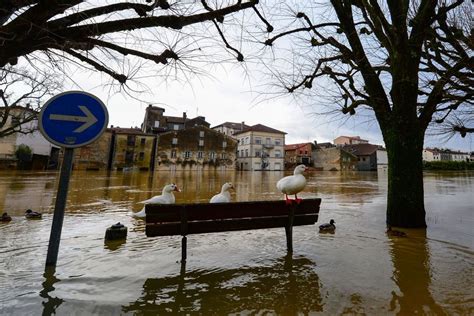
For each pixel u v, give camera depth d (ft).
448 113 25.49
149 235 11.78
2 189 44.45
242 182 78.48
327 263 12.71
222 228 12.84
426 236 17.57
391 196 20.77
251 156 234.58
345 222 22.06
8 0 6.64
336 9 20.85
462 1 19.06
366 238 17.12
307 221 14.71
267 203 13.35
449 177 104.83
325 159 253.44
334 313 8.36
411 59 20.43
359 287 10.17
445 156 334.24
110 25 8.02
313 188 58.54
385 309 8.57
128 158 181.37
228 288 10.12
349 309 8.58
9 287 9.98
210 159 198.59
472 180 83.61
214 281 10.74
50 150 147.54
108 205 30.94
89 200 35.32
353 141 321.73
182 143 191.72
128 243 15.83
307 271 11.74
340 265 12.44
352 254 13.98
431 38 22.75
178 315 8.33
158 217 11.78
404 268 12.05
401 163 20.52
